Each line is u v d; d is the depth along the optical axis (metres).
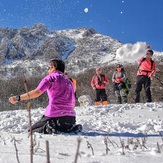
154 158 2.72
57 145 3.55
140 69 10.98
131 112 8.03
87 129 5.47
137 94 11.12
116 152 3.06
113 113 7.96
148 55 10.93
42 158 2.74
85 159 2.69
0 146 3.43
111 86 32.69
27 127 5.80
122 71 12.92
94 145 3.60
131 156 2.80
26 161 2.62
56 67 5.31
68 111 5.03
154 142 3.91
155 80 23.09
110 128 5.52
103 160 2.66
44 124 4.95
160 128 5.46
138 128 5.65
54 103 5.00
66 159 2.71
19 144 3.59
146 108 8.66
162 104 9.29
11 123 6.22
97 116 7.50
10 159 2.68
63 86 5.11
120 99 13.00
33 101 25.44
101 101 13.33
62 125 4.93
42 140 3.94
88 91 41.78
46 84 5.01
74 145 3.57
